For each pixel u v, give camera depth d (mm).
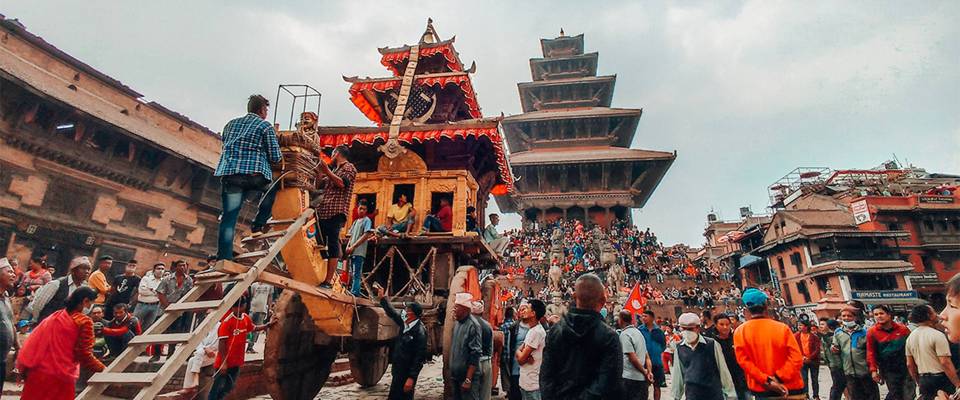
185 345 2898
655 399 7848
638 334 6090
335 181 4973
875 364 6188
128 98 23844
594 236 40406
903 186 51344
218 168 3975
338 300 4910
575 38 68938
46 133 19156
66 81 21031
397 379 5418
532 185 53375
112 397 6664
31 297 9500
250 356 8469
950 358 4773
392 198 7547
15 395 6160
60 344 4004
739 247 58562
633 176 52781
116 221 22016
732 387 4910
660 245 45188
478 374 5246
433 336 6562
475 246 7406
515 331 7797
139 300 8125
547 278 33781
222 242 3721
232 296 3232
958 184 53094
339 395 7688
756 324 4715
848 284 39906
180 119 26516
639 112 55188
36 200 18953
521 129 58594
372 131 7738
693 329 5125
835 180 57031
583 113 56062
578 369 2992
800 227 44531
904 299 38781
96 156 21062
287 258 4512
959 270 43250
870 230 43938
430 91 9938
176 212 25047
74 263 7105
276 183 4258
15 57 18812
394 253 7414
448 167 8250
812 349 8977
